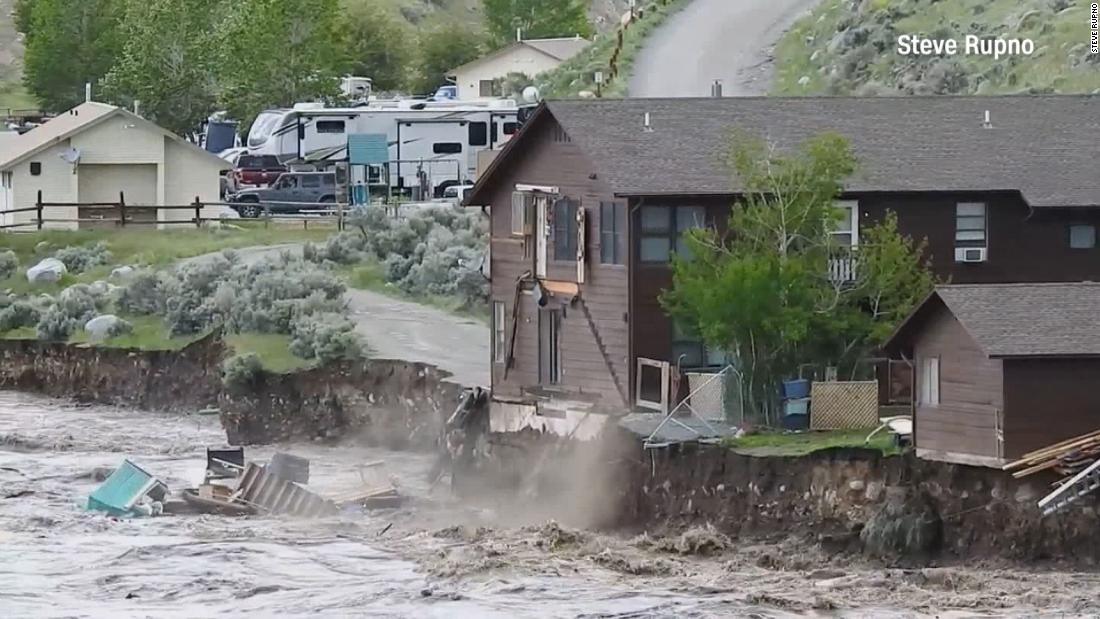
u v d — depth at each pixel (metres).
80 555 153.12
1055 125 181.50
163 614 134.75
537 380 181.62
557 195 177.88
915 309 145.25
